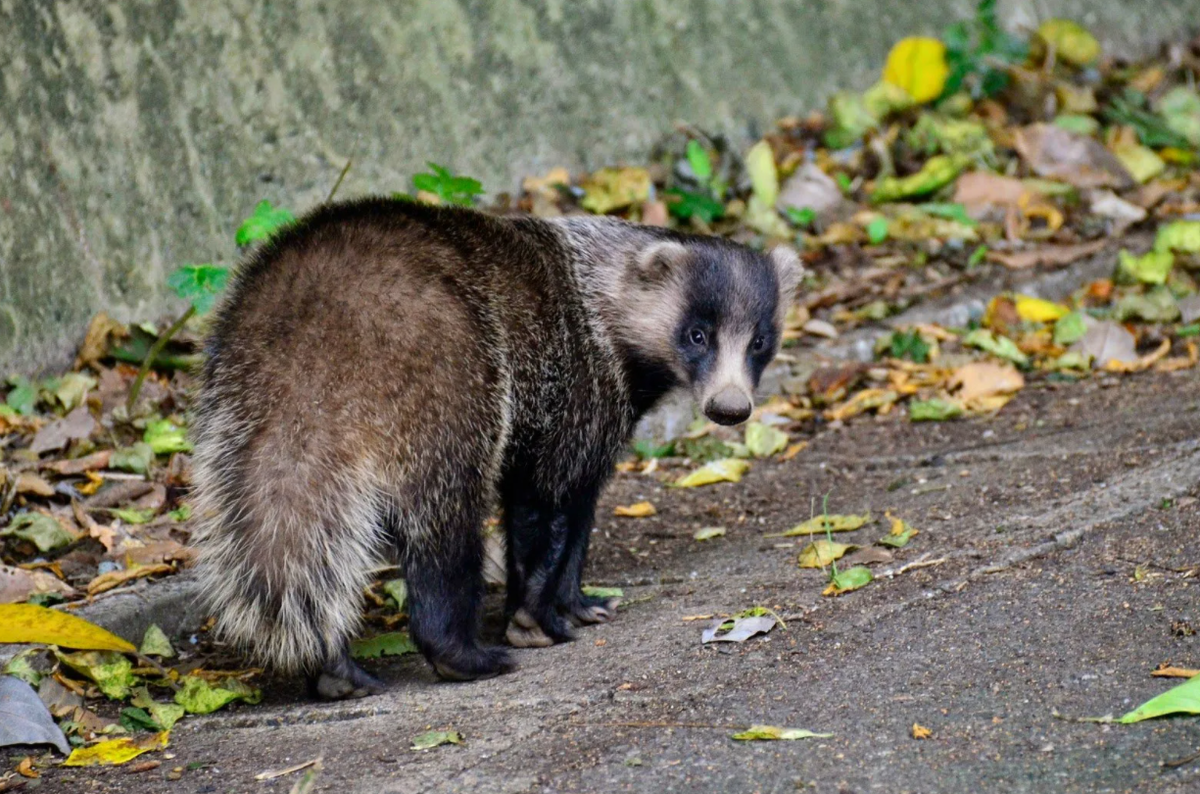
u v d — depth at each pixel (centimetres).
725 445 1249
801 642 778
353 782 648
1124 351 1399
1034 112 1911
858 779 602
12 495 1009
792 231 1636
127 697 806
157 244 1318
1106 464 1043
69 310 1254
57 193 1266
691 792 603
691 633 827
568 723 700
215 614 897
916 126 1805
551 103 1622
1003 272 1577
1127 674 682
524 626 893
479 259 848
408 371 775
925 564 875
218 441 773
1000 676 698
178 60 1363
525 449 885
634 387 976
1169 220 1700
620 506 1130
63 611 849
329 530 760
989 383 1337
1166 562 819
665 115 1700
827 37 1862
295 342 764
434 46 1550
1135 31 2112
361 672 808
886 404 1323
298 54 1446
